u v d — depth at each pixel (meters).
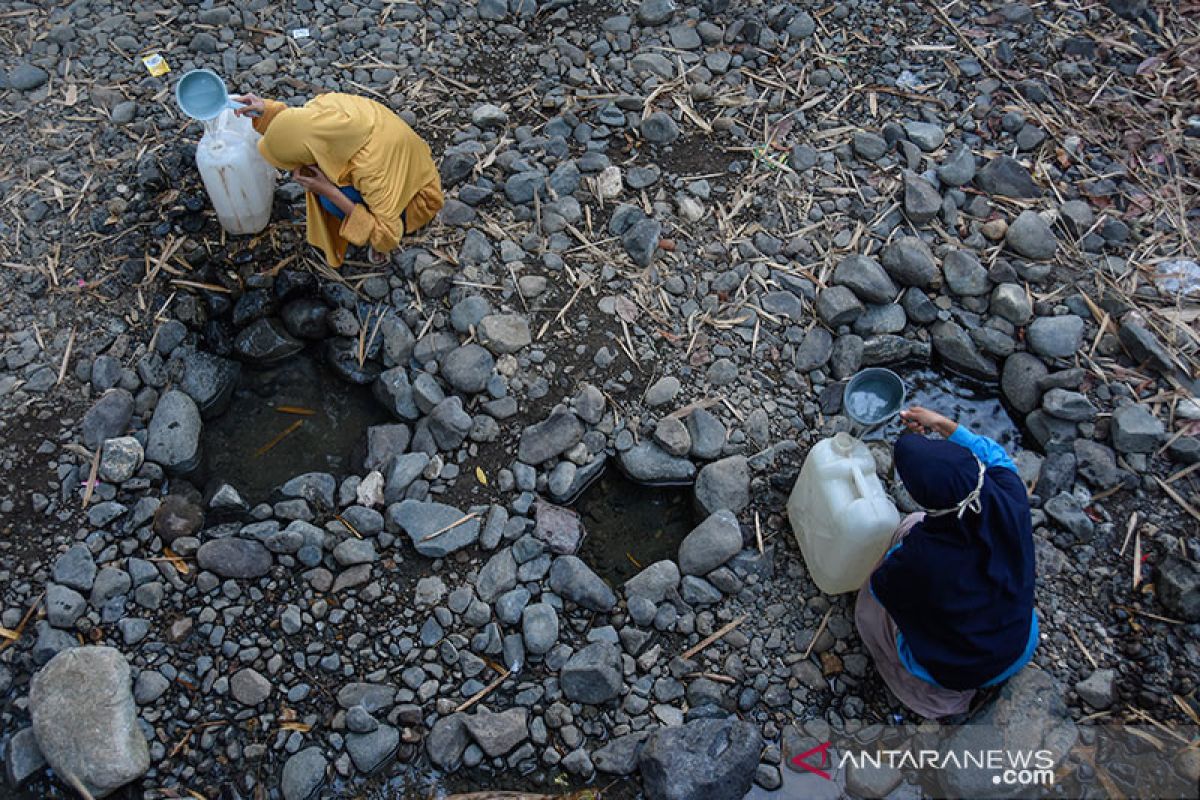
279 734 3.57
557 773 3.58
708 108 5.29
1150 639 3.81
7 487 3.99
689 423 4.28
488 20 5.60
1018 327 4.59
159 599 3.78
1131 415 4.25
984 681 3.50
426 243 4.68
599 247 4.75
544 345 4.45
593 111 5.23
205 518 4.04
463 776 3.56
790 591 3.94
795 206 4.94
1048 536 4.06
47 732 3.42
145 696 3.58
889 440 4.37
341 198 4.15
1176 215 4.95
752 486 4.15
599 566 4.08
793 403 4.38
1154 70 5.50
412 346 4.43
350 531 4.00
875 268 4.63
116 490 4.02
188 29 5.40
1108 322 4.61
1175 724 3.62
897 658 3.66
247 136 4.38
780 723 3.67
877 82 5.42
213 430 4.35
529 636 3.75
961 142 5.18
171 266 4.57
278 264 4.59
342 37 5.45
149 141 4.95
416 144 4.34
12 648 3.69
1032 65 5.51
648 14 5.59
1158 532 4.06
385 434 4.24
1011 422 4.50
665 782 3.42
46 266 4.54
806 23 5.62
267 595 3.84
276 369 4.50
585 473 4.17
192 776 3.49
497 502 4.10
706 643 3.82
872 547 3.63
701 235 4.82
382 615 3.83
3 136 4.93
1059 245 4.82
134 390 4.29
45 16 5.40
